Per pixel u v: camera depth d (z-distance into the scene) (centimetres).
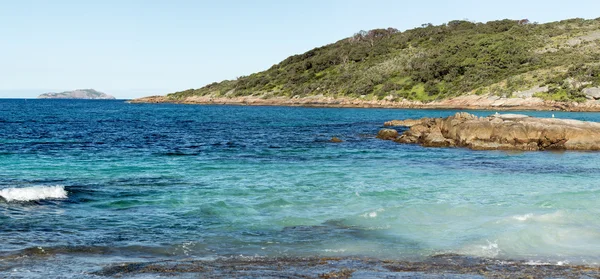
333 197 1708
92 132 4862
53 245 1118
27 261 991
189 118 8150
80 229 1268
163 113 10225
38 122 6438
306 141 4125
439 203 1597
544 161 2838
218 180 2066
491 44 13888
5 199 1555
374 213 1445
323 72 16588
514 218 1372
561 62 10994
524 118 3734
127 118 8000
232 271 938
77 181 2006
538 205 1586
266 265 984
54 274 910
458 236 1214
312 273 926
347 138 4397
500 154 3181
